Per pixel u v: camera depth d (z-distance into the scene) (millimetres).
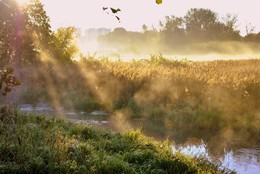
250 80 17969
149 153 9172
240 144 11664
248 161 9961
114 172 7996
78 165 7965
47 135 9227
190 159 9328
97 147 9578
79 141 9641
